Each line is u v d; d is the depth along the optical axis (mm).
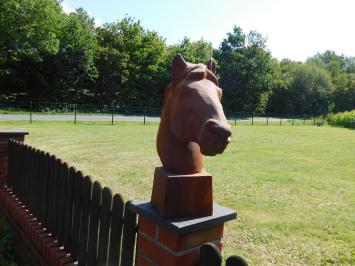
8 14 27656
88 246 2893
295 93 57125
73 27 34625
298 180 8516
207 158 11312
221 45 49656
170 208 1879
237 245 4406
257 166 10258
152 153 11070
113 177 7691
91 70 36594
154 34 43594
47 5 29109
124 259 2379
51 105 32312
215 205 2188
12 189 4988
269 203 6328
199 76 1729
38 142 11836
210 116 1565
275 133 22641
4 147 5215
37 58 30828
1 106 29688
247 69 47750
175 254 1845
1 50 30016
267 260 4039
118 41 40406
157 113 36438
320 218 5605
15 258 4227
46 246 3471
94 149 11227
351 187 8039
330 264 4016
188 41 48781
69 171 3273
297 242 4590
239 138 18422
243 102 48031
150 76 41531
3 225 4625
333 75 71812
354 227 5227
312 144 17234
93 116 26891
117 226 2465
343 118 35812
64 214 3352
